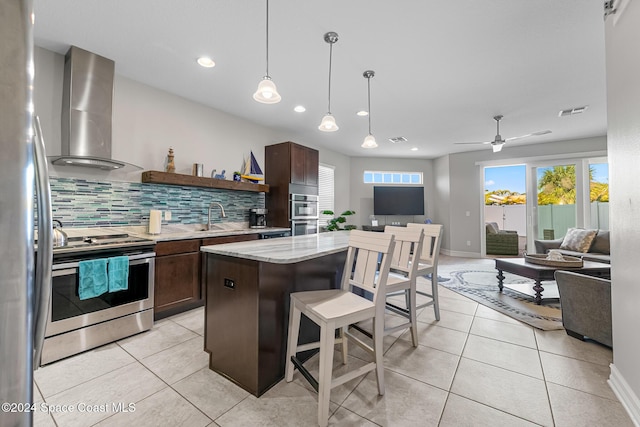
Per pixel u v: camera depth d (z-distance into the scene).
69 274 2.02
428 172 7.43
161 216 3.24
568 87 3.24
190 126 3.63
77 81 2.53
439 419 1.40
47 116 2.52
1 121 0.50
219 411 1.46
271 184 4.53
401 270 2.44
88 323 2.11
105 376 1.78
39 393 1.61
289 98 3.57
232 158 4.17
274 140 4.89
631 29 1.38
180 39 2.38
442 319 2.76
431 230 2.80
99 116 2.64
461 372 1.82
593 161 5.32
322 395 1.34
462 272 4.89
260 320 1.60
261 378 1.60
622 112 1.50
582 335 2.24
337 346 2.23
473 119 4.32
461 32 2.27
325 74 2.96
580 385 1.67
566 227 5.51
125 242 2.38
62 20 2.15
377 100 3.63
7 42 0.51
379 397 1.57
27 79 0.53
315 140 5.64
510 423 1.37
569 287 2.30
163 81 3.13
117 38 2.38
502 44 2.43
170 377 1.77
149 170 3.19
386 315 2.88
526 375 1.78
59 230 2.17
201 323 2.64
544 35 2.31
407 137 5.37
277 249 1.83
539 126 4.66
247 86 3.25
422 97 3.53
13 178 0.51
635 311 1.39
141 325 2.41
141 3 1.97
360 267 1.80
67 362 1.94
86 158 2.39
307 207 4.64
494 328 2.53
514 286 3.85
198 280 2.98
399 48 2.49
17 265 0.52
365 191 7.20
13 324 0.51
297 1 1.94
